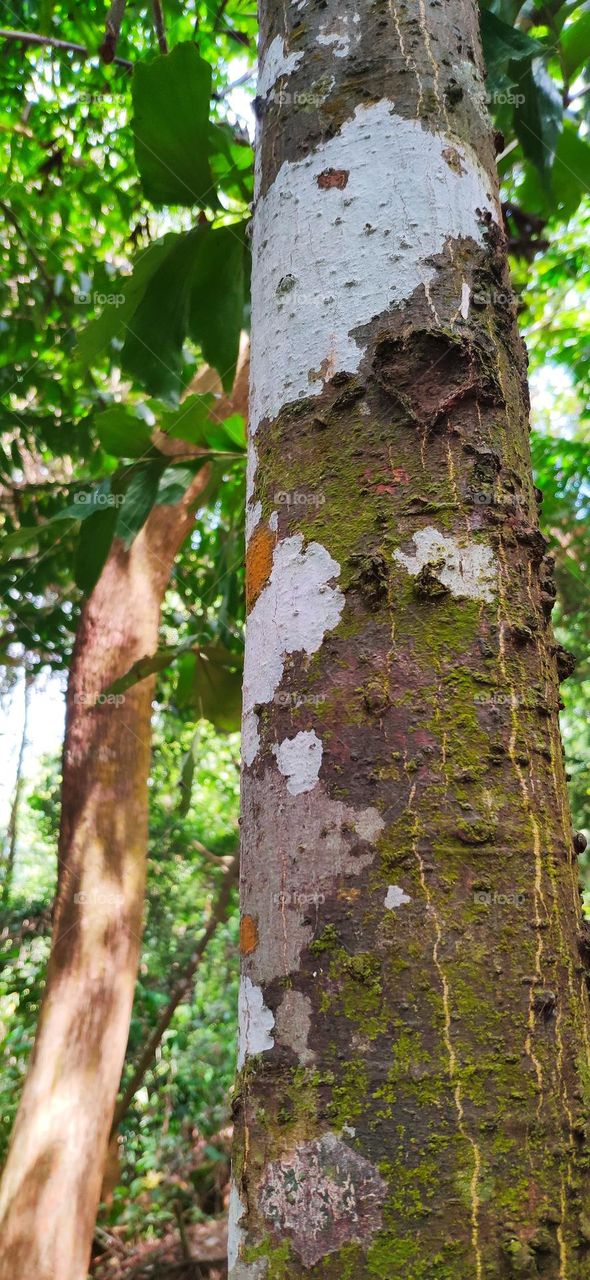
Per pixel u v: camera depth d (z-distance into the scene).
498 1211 0.69
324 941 0.78
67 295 5.34
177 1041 6.55
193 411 2.39
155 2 2.59
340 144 1.04
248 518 1.02
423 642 0.84
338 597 0.87
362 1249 0.70
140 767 4.59
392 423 0.91
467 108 1.08
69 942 4.29
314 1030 0.77
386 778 0.80
